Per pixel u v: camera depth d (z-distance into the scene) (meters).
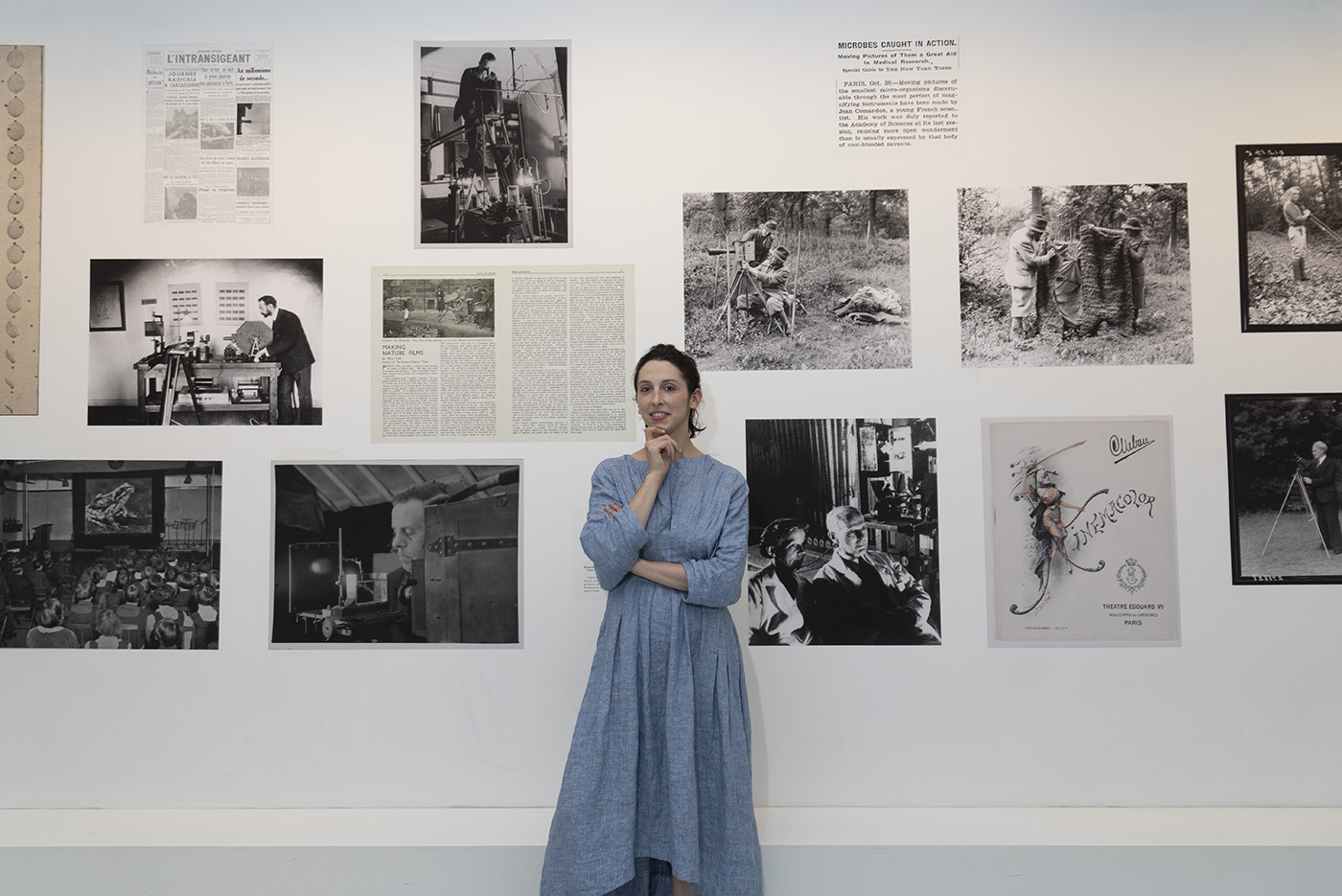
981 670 2.55
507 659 2.56
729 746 2.08
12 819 2.45
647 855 2.07
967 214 2.60
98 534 2.58
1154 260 2.59
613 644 2.11
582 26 2.62
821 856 2.26
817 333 2.59
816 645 2.56
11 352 2.59
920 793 2.54
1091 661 2.55
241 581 2.57
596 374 2.59
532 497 2.58
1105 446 2.58
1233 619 2.55
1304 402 2.57
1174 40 2.61
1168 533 2.56
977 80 2.61
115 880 2.26
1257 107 2.59
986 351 2.59
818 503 2.58
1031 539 2.57
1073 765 2.54
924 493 2.58
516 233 2.60
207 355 2.59
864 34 2.61
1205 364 2.58
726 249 2.60
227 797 2.54
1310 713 2.54
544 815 2.48
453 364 2.59
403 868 2.27
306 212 2.61
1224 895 2.24
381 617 2.57
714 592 2.08
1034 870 2.25
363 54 2.62
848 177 2.61
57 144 2.61
